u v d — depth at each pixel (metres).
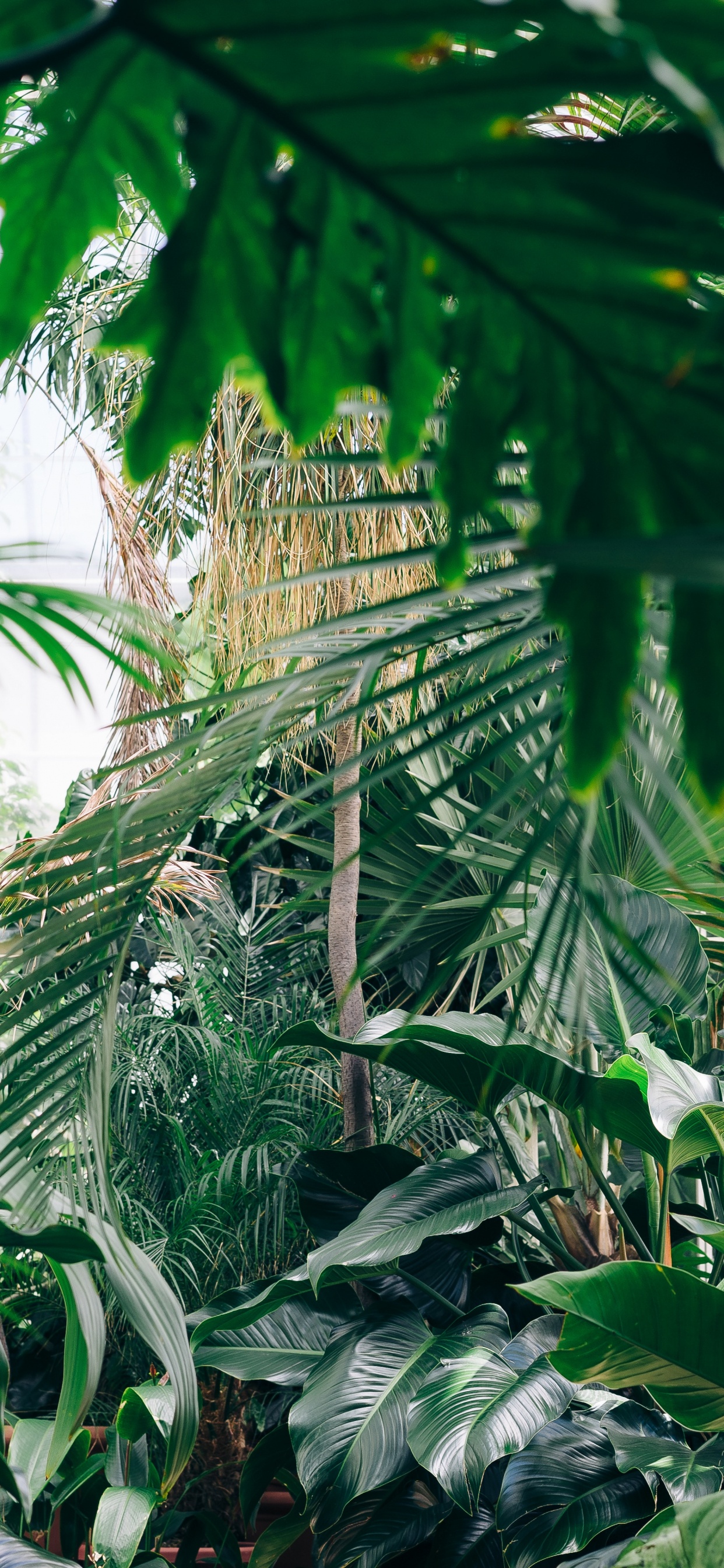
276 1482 2.52
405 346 0.40
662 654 0.91
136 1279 1.26
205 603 1.85
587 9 0.25
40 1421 1.94
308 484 1.76
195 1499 2.48
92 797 2.07
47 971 1.09
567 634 0.42
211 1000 3.00
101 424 2.08
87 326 1.92
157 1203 2.67
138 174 0.40
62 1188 1.26
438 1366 1.64
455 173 0.36
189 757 1.26
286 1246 2.63
